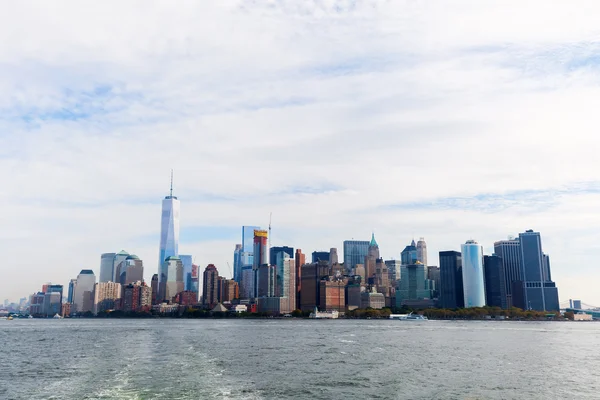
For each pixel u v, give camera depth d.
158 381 89.56
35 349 166.25
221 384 87.25
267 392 81.25
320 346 176.25
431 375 101.31
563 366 121.06
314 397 78.06
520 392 84.56
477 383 92.44
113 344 185.12
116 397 75.44
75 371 104.50
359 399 77.12
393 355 142.50
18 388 84.69
